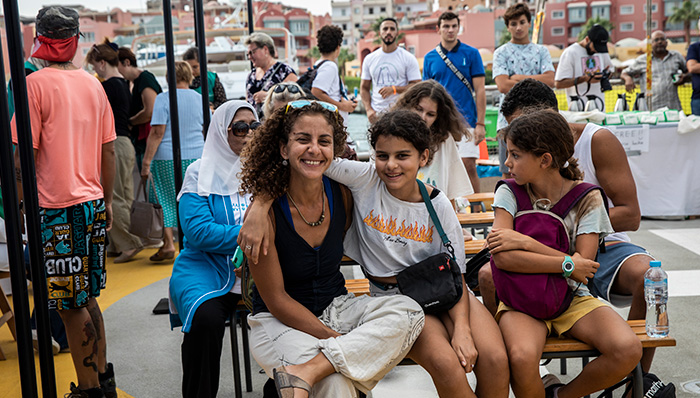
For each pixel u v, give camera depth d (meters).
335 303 2.67
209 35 13.13
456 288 2.67
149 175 6.22
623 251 3.13
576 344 2.60
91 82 3.21
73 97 3.07
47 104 2.99
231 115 3.30
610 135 3.23
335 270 2.76
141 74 6.74
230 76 12.00
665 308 2.63
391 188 2.73
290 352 2.45
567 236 2.73
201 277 3.14
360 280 3.48
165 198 6.23
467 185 4.06
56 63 3.11
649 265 2.97
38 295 2.69
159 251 6.32
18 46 2.55
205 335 2.89
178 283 3.15
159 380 3.64
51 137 3.00
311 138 2.53
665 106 8.84
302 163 2.52
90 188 3.15
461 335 2.54
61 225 3.03
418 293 2.65
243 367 3.78
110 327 4.55
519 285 2.65
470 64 6.52
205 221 3.17
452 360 2.44
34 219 2.65
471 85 6.56
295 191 2.61
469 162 6.51
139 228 5.36
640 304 2.96
